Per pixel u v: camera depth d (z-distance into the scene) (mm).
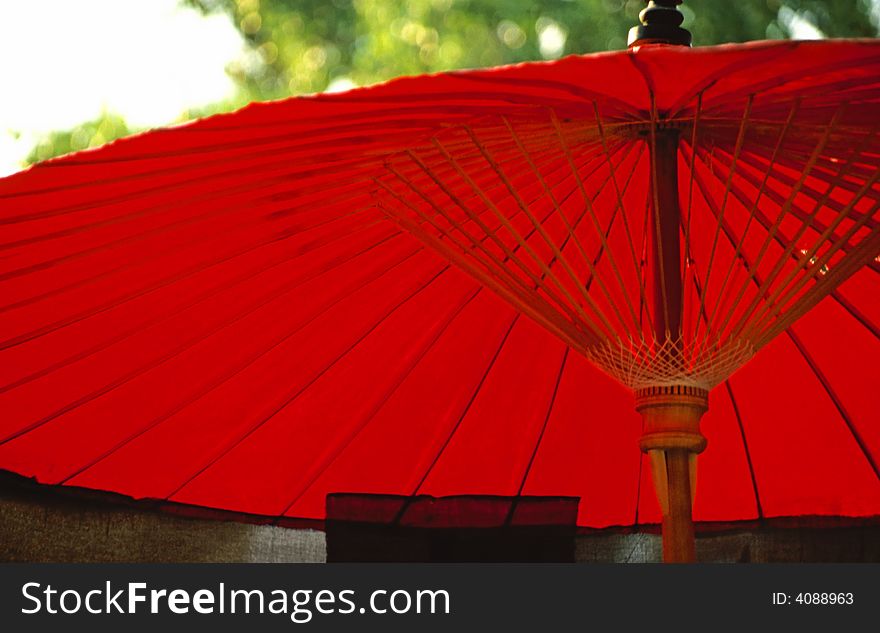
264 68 8609
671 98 2566
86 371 3492
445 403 4004
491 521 4215
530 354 3871
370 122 2611
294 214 3133
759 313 2652
